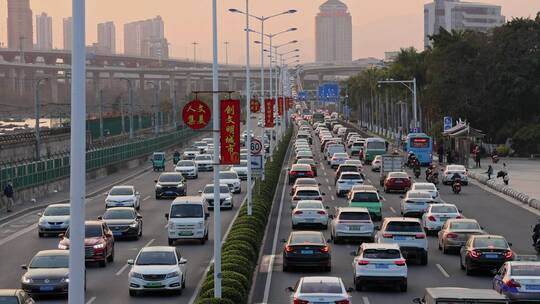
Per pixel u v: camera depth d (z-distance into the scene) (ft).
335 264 245.65
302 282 160.15
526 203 414.21
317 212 320.09
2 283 221.05
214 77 197.26
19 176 436.35
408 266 243.40
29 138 602.03
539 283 168.35
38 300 194.08
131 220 299.99
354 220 283.59
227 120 188.96
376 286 209.97
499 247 222.69
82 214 95.55
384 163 504.02
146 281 199.31
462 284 212.23
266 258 257.34
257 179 435.12
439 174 596.29
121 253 270.05
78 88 95.14
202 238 289.12
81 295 95.35
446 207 312.29
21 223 361.92
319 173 601.21
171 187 448.24
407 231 244.22
